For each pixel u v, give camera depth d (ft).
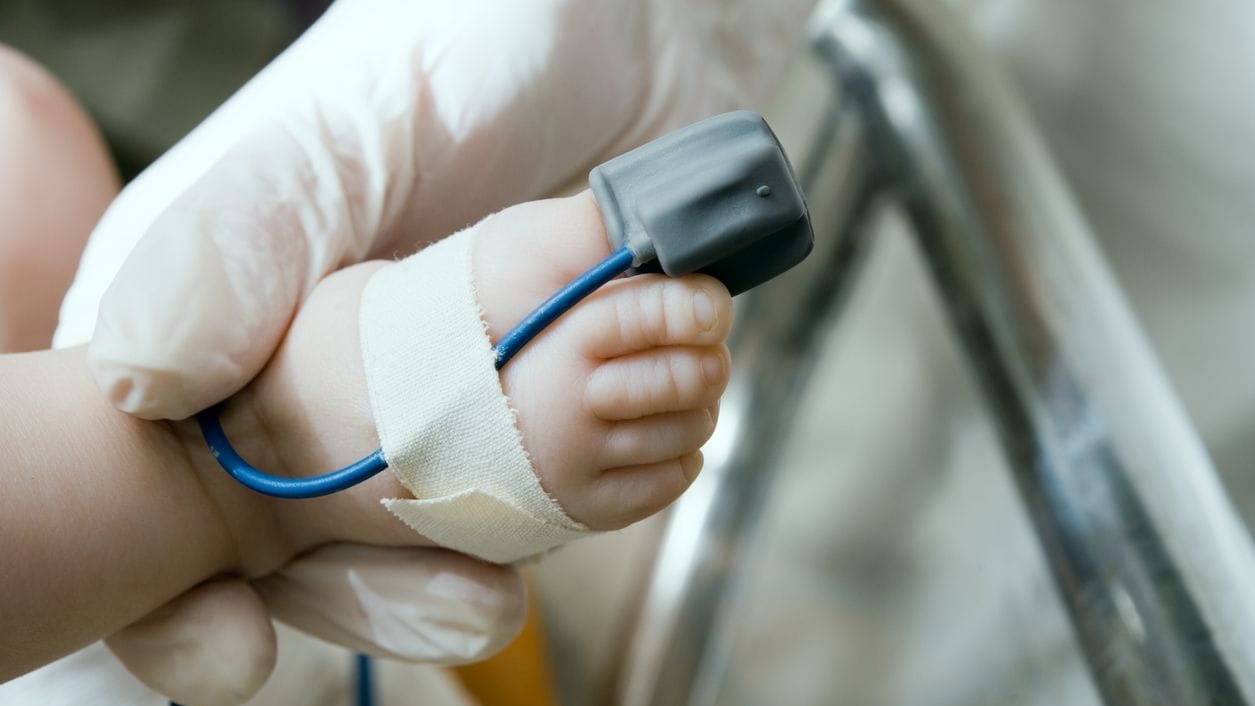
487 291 1.41
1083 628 1.63
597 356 1.34
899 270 3.84
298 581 1.74
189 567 1.59
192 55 4.61
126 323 1.44
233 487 1.62
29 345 2.16
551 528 1.44
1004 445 1.91
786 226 1.24
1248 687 1.39
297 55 2.08
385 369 1.41
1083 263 2.02
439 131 1.97
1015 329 1.95
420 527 1.49
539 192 2.19
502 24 1.99
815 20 2.79
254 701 2.39
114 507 1.48
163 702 1.94
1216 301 3.32
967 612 3.25
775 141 1.23
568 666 3.67
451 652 1.69
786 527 3.71
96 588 1.48
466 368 1.37
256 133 1.82
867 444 3.74
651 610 2.95
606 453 1.39
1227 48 3.37
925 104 2.44
